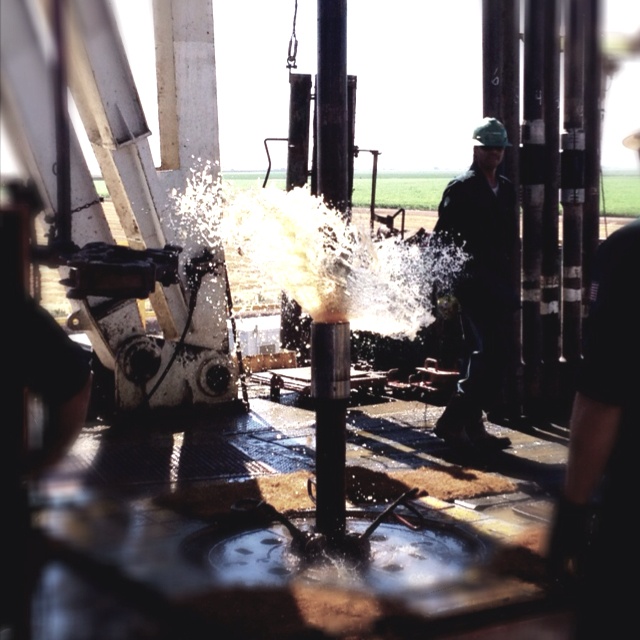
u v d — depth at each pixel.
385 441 6.72
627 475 2.40
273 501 5.06
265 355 8.83
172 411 7.37
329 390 4.16
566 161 7.88
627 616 2.40
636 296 2.32
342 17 3.97
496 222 6.37
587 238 8.21
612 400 2.35
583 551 2.49
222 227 7.30
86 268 3.26
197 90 7.09
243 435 6.80
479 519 4.87
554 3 7.48
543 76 7.55
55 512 3.70
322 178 4.07
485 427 7.28
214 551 4.25
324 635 3.34
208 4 7.09
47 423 2.65
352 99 8.30
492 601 3.69
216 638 3.25
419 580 3.94
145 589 3.56
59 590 3.44
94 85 6.55
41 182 6.47
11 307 2.12
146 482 5.48
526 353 7.79
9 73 3.12
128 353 7.10
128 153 6.88
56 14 2.58
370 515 4.90
